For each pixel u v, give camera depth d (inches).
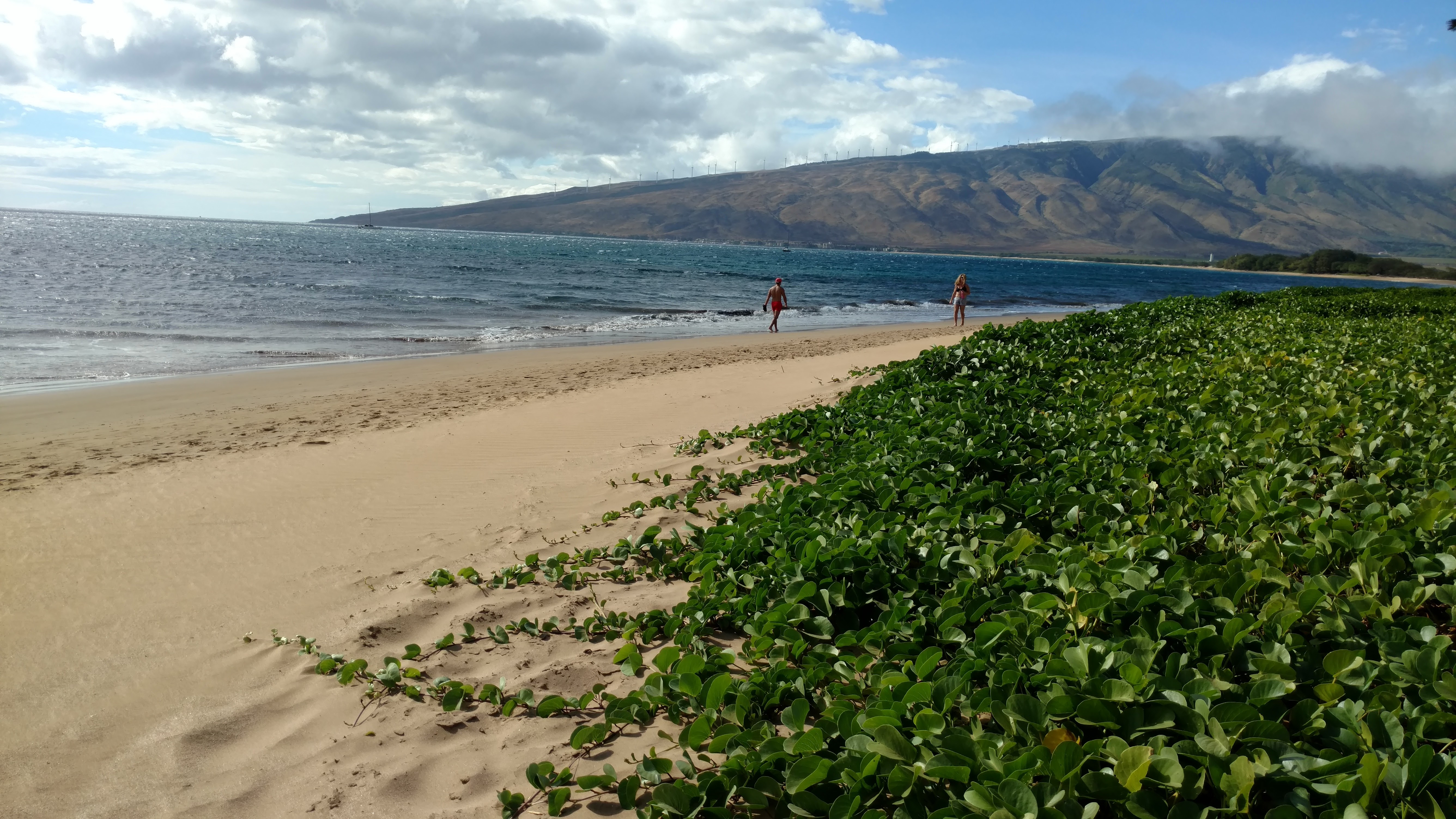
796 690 130.6
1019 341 487.2
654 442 340.5
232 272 1535.4
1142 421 271.3
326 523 245.0
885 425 305.9
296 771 124.1
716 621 168.2
